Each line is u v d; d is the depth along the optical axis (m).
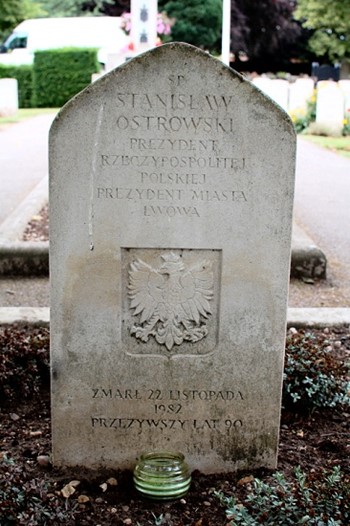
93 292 2.10
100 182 2.04
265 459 2.20
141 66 1.99
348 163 7.48
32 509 1.92
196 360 2.14
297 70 17.91
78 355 2.13
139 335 2.13
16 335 2.73
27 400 2.55
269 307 2.11
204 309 2.12
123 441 2.18
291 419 2.47
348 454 2.28
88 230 2.07
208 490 2.13
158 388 2.15
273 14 16.86
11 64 12.86
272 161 2.03
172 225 2.07
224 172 2.04
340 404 2.54
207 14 15.99
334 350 2.89
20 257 3.88
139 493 2.10
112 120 2.02
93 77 11.77
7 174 6.63
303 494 1.93
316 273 3.85
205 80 2.00
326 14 14.67
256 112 2.01
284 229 2.06
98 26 14.51
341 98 9.55
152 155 2.04
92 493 2.12
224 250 2.08
